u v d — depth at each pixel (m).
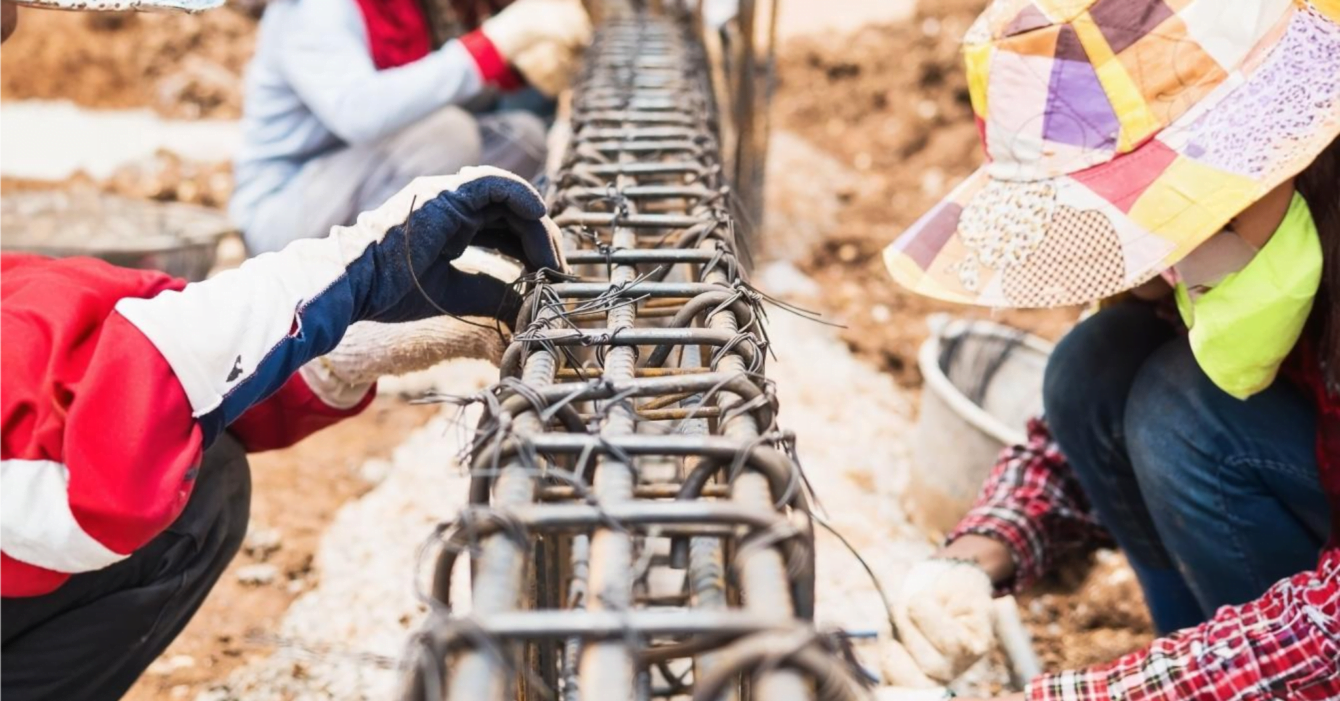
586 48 2.39
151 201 3.42
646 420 0.96
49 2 1.14
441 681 0.65
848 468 2.36
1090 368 1.56
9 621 1.15
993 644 1.51
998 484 1.70
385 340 1.27
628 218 1.29
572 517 0.73
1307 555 1.43
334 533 2.10
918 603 1.43
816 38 4.50
